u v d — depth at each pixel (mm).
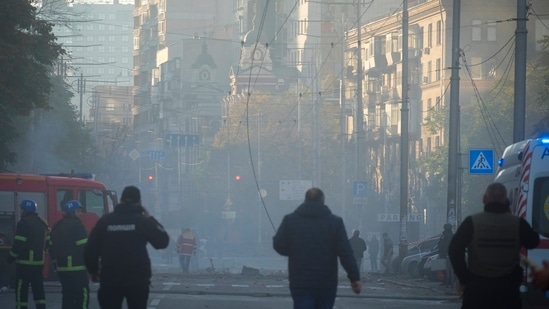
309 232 15727
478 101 88625
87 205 41344
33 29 42031
